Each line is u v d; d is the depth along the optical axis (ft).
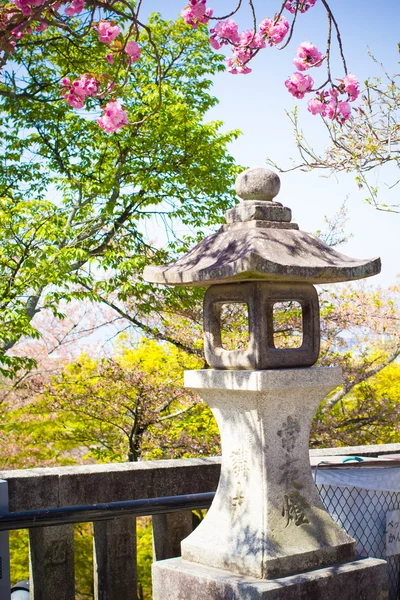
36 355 42.27
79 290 37.78
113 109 13.75
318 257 10.86
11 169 41.50
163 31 39.91
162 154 38.91
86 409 38.96
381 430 43.09
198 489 15.47
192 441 38.29
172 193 39.40
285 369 10.64
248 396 10.57
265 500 10.48
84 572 36.86
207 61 41.27
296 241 11.05
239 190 11.59
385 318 41.37
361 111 16.01
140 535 39.47
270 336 10.80
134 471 14.66
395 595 12.73
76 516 11.68
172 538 14.44
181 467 15.28
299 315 38.83
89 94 14.20
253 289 10.58
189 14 12.88
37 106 37.27
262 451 10.55
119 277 37.09
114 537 13.64
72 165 40.37
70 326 42.78
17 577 35.65
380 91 15.97
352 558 11.18
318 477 12.80
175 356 39.99
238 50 13.60
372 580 11.00
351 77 13.05
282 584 9.91
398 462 13.70
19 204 30.76
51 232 31.24
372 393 43.01
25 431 40.04
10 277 31.58
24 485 13.55
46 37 35.70
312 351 11.09
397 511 12.96
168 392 38.65
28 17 11.40
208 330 11.38
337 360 41.55
